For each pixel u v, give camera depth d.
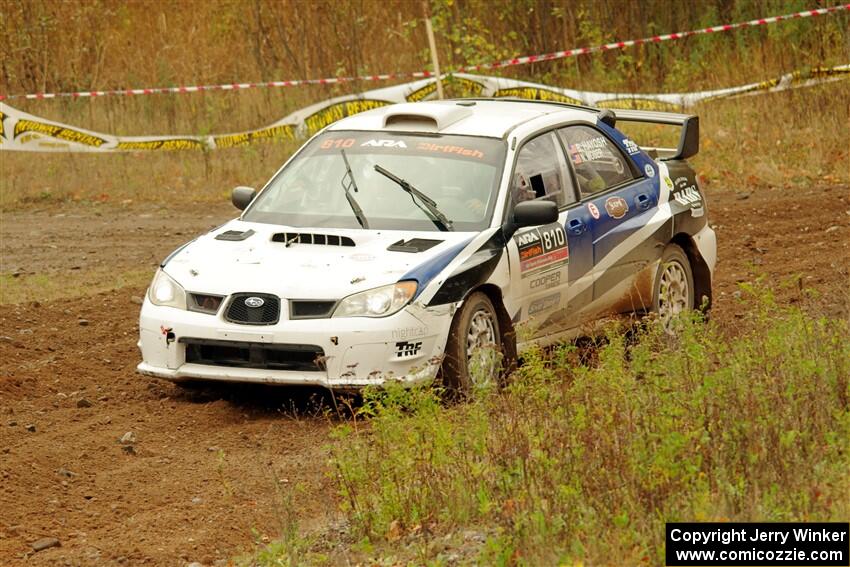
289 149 52.81
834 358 19.16
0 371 25.12
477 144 24.55
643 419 16.55
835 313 24.55
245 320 21.88
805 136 50.69
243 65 61.12
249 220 24.59
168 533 17.30
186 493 18.75
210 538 17.11
